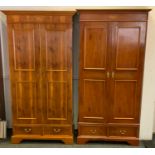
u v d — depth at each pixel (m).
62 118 3.10
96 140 3.15
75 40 3.28
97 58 2.91
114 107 3.03
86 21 2.82
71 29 2.85
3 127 3.29
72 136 3.15
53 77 2.98
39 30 2.85
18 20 2.83
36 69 2.96
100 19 2.80
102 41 2.86
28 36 2.87
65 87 3.00
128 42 2.84
